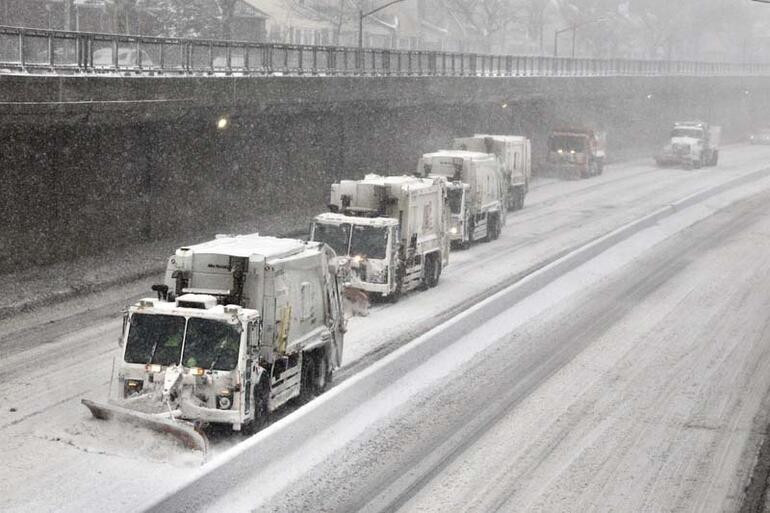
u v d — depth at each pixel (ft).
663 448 117.08
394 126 358.02
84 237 217.15
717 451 116.78
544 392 138.31
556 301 201.67
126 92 212.84
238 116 262.88
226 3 411.95
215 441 109.60
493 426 122.21
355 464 106.63
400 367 134.62
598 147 472.44
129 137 228.84
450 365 149.28
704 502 101.30
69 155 210.59
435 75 370.53
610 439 119.44
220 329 107.14
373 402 124.98
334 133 321.93
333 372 139.13
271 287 113.70
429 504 97.40
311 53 301.02
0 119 182.29
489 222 277.23
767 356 164.04
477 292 208.13
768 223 330.13
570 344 167.12
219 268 114.32
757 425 127.03
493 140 327.26
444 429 120.06
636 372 151.23
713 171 512.22
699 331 180.65
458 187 255.50
